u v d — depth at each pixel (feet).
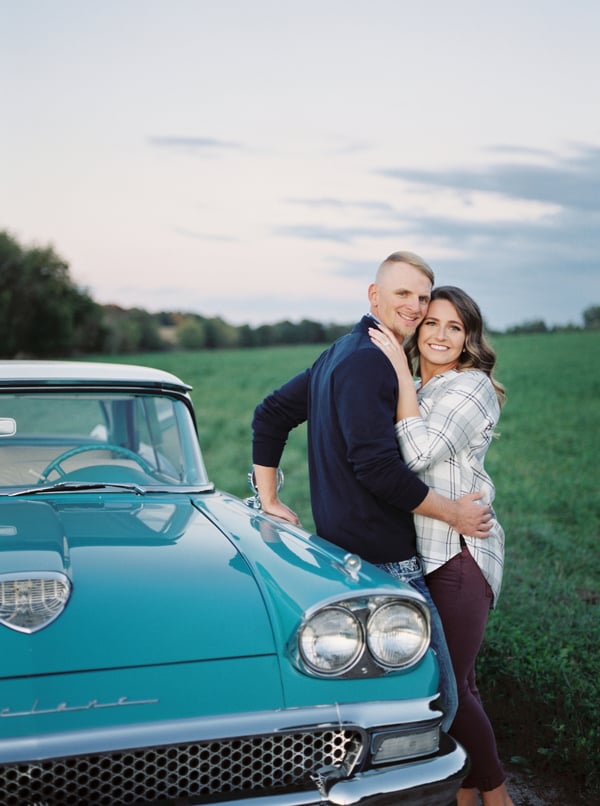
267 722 7.71
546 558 22.71
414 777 8.04
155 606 8.32
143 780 7.50
